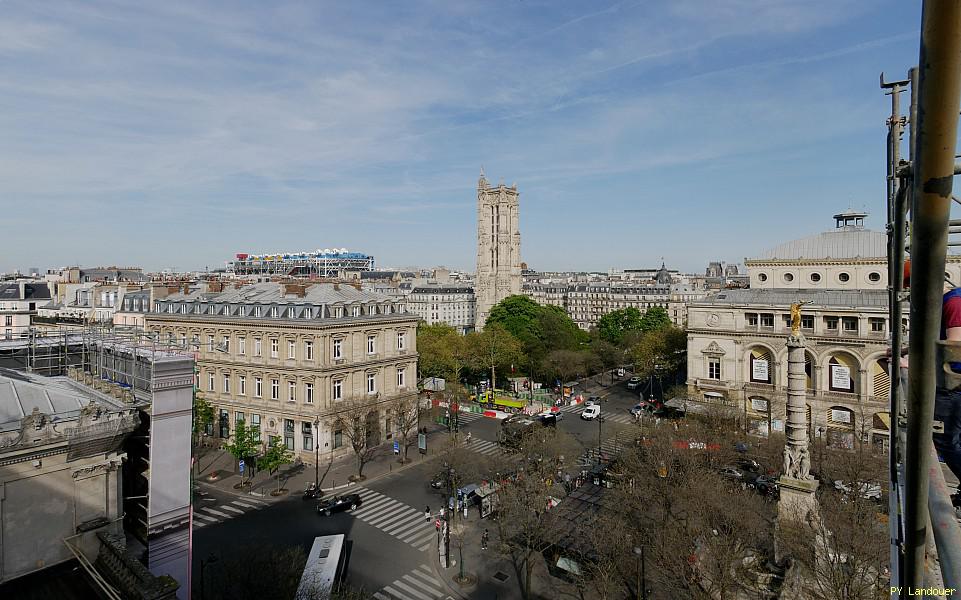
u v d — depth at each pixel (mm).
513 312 146625
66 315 116625
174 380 28984
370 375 80312
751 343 82750
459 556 49438
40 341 39844
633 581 40688
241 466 66938
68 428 25406
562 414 101188
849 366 75500
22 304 125438
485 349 118250
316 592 36500
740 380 83750
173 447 29016
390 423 82250
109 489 27047
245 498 62281
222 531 53719
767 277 89688
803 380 41438
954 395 5820
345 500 58938
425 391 110375
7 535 24062
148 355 31234
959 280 58562
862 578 29844
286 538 52281
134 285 107500
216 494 63562
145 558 28922
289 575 38219
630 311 160750
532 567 45500
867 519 35875
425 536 53188
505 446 74812
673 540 38125
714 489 46188
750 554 40312
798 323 41906
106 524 26750
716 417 72438
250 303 81625
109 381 35000
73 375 37875
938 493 5355
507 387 125125
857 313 74375
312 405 73500
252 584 36531
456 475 61281
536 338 133625
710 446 61344
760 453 65375
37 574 24844
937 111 3062
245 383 79562
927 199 3340
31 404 27250
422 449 76875
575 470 68312
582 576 42594
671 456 54281
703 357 87250
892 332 7895
